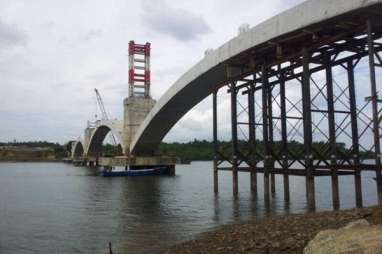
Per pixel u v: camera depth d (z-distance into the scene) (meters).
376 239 10.06
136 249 19.16
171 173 93.62
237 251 14.23
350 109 30.94
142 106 101.62
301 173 30.73
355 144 30.11
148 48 110.75
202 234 21.23
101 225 26.56
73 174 103.31
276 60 35.19
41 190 55.91
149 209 34.00
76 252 19.50
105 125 122.69
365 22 27.42
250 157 38.97
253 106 39.06
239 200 36.88
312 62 31.66
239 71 42.78
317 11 28.28
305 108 29.52
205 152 187.75
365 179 62.59
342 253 9.85
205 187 56.78
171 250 16.66
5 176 94.56
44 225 27.12
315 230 15.16
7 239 22.69
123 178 81.62
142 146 95.62
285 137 36.44
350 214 17.09
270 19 33.19
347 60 31.12
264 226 17.88
